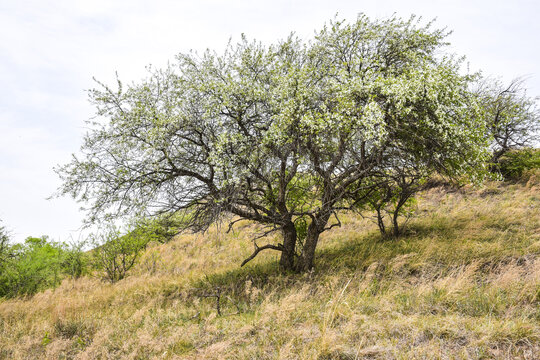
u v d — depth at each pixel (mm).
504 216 11406
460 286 6297
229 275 11688
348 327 5066
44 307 10680
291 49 10383
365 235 13617
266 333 5625
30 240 17438
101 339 6543
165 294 11172
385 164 9609
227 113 9602
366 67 9320
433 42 9648
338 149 9219
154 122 8875
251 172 9312
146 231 16328
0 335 8125
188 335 6211
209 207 9516
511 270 6613
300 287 8820
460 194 16531
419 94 7836
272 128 8617
